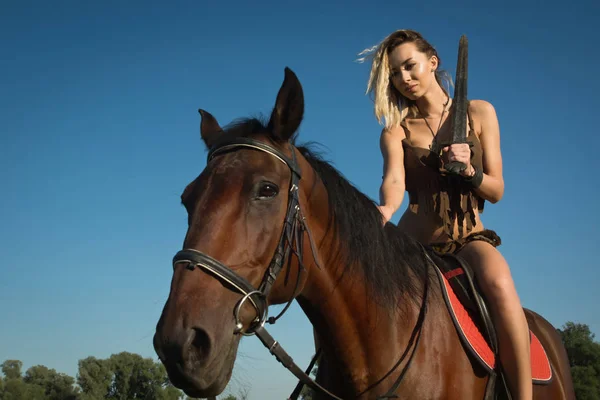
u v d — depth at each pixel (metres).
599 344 30.92
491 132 3.35
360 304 2.54
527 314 3.69
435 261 3.04
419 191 3.39
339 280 2.53
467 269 2.91
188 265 2.06
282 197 2.32
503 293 2.77
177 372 1.91
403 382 2.54
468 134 3.31
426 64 3.48
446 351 2.66
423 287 2.78
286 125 2.45
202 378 1.92
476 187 3.11
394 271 2.68
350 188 2.70
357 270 2.56
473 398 2.65
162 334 1.93
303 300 2.59
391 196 3.26
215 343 1.97
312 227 2.48
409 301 2.69
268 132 2.49
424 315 2.68
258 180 2.25
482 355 2.69
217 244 2.11
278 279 2.31
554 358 3.49
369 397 2.54
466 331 2.73
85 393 37.94
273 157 2.36
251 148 2.37
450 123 3.43
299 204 2.38
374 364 2.55
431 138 3.47
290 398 2.86
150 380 38.12
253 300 2.15
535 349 3.12
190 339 1.93
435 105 3.51
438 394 2.56
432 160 3.30
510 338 2.72
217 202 2.19
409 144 3.45
